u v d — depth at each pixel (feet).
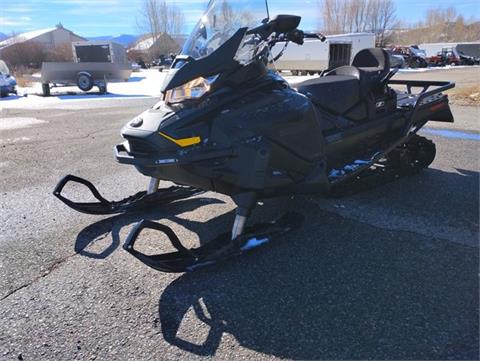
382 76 13.98
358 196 13.44
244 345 7.14
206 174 9.44
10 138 24.00
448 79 57.82
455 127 22.90
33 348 7.18
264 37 9.94
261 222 11.34
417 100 14.53
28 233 11.41
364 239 10.63
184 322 7.76
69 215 12.57
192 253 9.27
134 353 7.02
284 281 8.94
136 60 180.34
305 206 12.75
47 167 17.81
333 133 12.65
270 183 10.11
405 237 10.67
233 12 10.57
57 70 53.11
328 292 8.49
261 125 9.75
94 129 26.63
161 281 9.09
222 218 12.11
